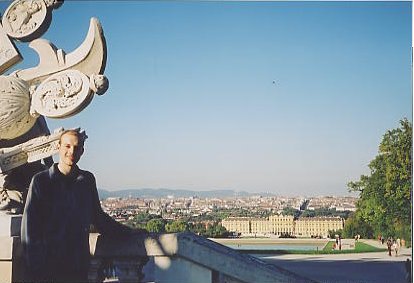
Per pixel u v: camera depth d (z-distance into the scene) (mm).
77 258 6453
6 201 6887
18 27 7551
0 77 7180
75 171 6504
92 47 7066
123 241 6910
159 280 6797
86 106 7090
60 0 7668
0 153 6969
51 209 6332
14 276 6336
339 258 15945
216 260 6969
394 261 13562
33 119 7285
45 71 7258
